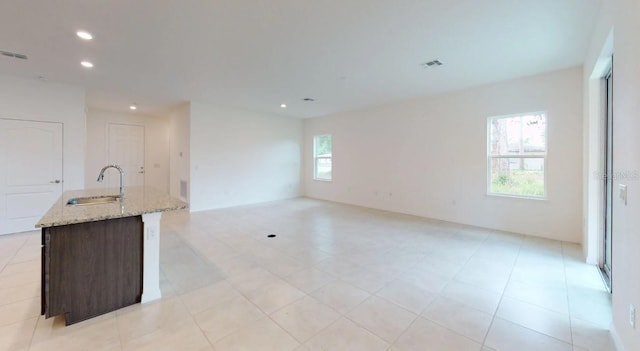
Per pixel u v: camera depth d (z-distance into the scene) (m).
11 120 4.17
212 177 6.45
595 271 2.94
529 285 2.62
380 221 5.25
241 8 2.42
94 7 2.38
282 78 4.36
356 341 1.82
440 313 2.15
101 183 6.89
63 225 1.94
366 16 2.55
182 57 3.50
